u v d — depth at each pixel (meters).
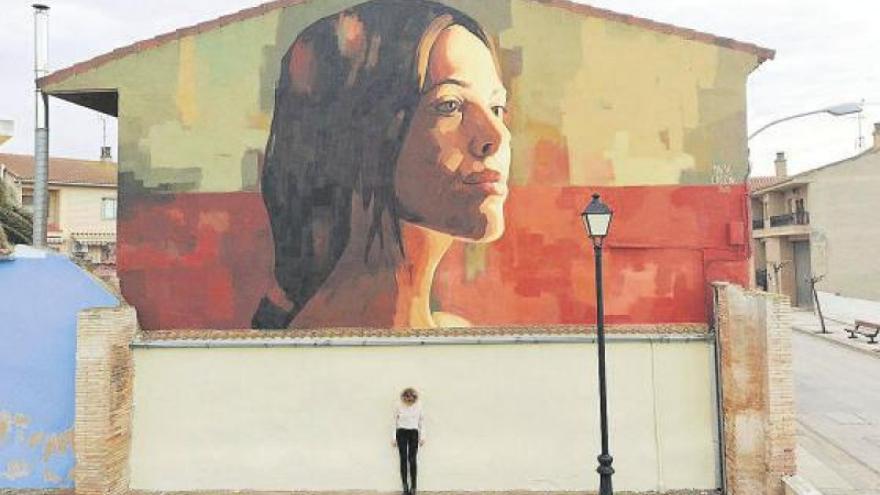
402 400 10.47
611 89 11.16
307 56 11.49
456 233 11.15
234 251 11.35
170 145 11.53
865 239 36.69
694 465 10.59
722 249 10.93
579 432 10.71
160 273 11.42
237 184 11.43
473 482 10.76
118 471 10.56
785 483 9.52
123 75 11.68
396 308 11.12
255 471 10.94
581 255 11.03
